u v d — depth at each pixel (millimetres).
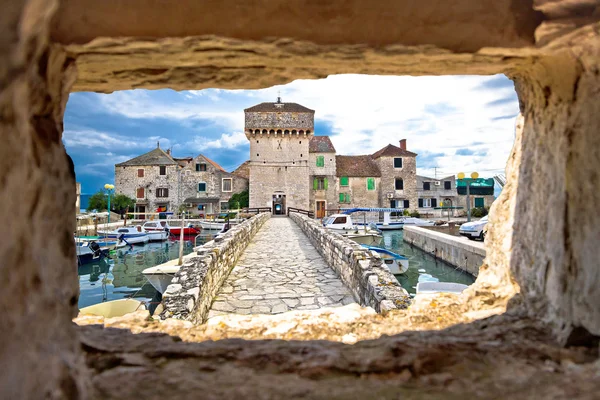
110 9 1850
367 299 5691
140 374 1964
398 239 29172
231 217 41000
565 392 1686
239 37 1939
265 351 2320
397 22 2008
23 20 1198
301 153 39094
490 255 3477
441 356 2152
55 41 1808
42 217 1611
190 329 2932
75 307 2104
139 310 3363
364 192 44750
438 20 2021
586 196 2049
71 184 2076
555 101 2367
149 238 26891
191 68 2309
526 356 2104
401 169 45625
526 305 2750
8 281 1231
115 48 1964
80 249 18344
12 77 1221
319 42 1996
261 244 14727
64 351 1613
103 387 1802
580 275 2102
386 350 2295
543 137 2553
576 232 2137
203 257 7039
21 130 1354
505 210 3271
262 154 38812
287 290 7828
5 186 1226
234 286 8172
